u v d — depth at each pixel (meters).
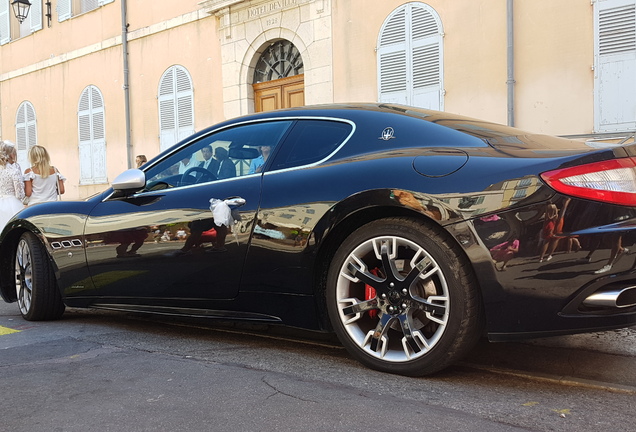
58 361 2.73
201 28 11.33
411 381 2.34
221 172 3.04
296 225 2.61
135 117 12.66
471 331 2.24
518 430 1.84
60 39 14.30
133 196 3.33
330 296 2.57
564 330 2.10
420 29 8.47
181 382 2.35
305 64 9.82
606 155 2.12
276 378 2.38
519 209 2.12
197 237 2.94
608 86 6.95
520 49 7.56
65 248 3.55
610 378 2.39
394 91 8.80
